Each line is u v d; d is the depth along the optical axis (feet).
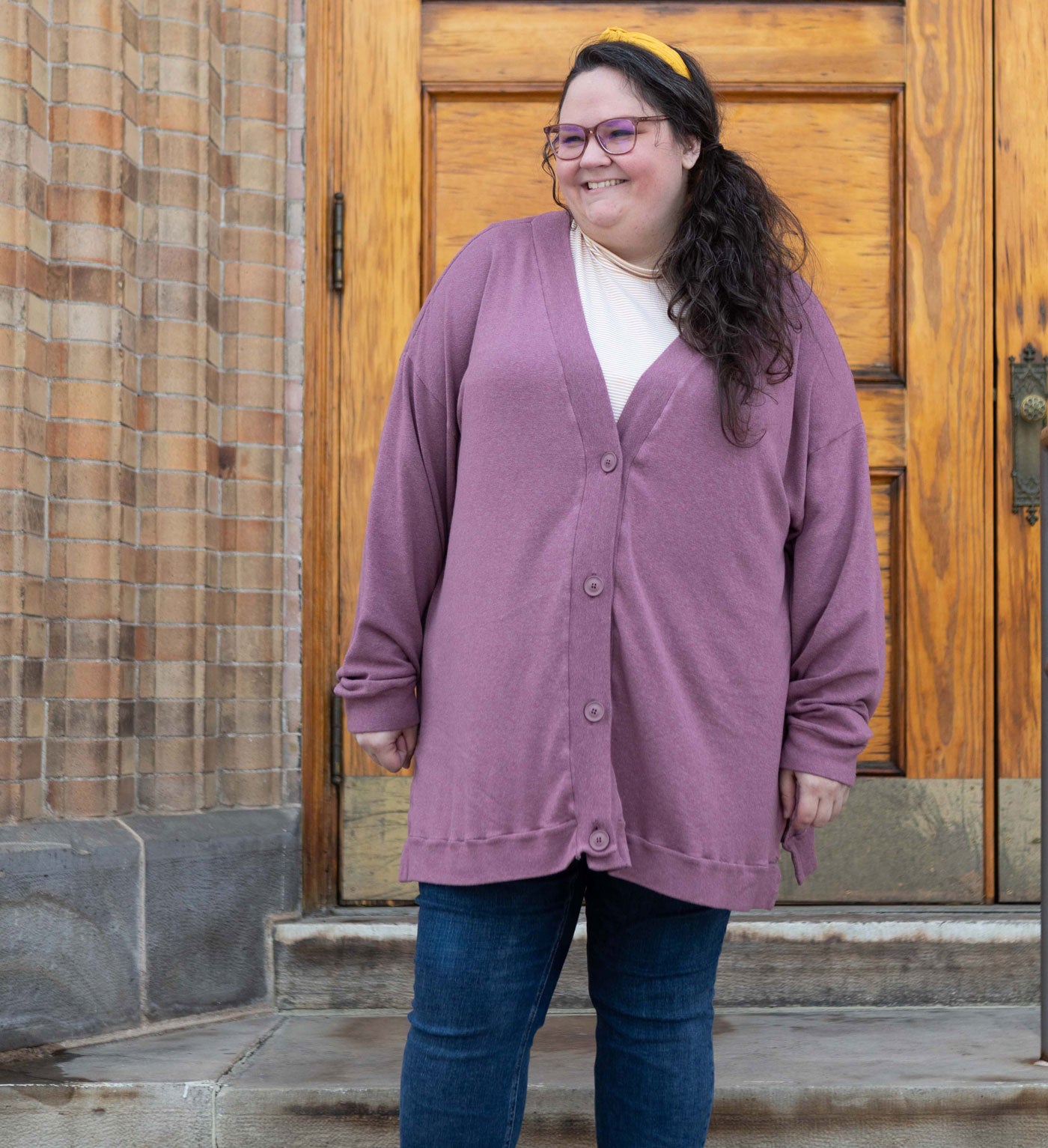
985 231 7.84
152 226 7.20
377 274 7.82
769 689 4.35
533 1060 6.05
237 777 7.43
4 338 6.42
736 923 7.09
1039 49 7.88
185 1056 6.15
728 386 4.25
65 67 6.86
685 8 7.88
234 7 7.63
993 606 7.73
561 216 4.78
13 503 6.41
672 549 4.24
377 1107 5.61
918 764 7.64
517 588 4.25
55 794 6.68
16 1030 6.12
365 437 7.80
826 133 7.89
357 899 7.57
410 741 4.73
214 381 7.46
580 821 4.14
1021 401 7.73
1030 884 7.61
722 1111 5.63
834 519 4.51
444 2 7.89
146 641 7.14
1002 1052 6.16
